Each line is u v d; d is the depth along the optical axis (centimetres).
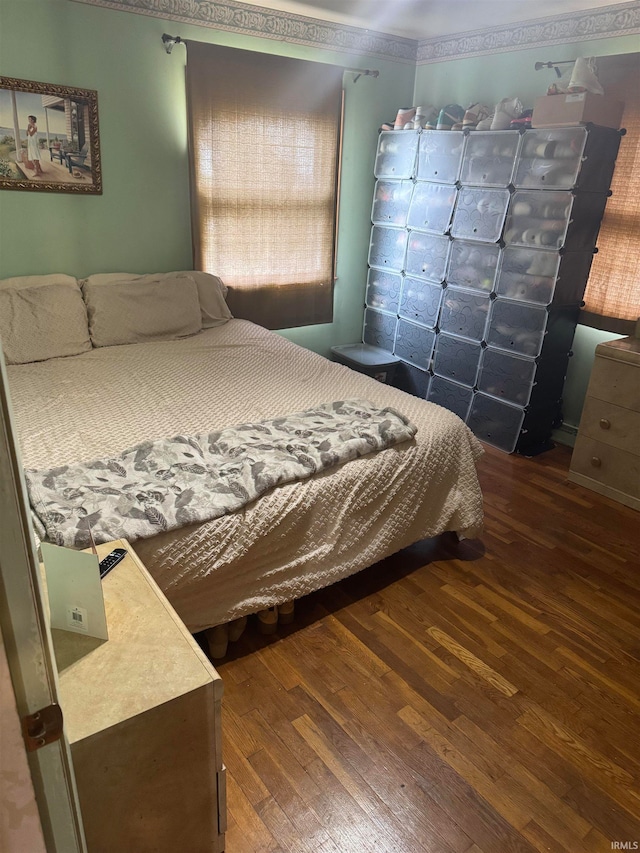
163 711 103
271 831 139
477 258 340
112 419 216
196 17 307
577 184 287
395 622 208
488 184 324
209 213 341
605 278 314
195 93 315
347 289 425
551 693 181
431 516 228
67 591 111
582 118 279
